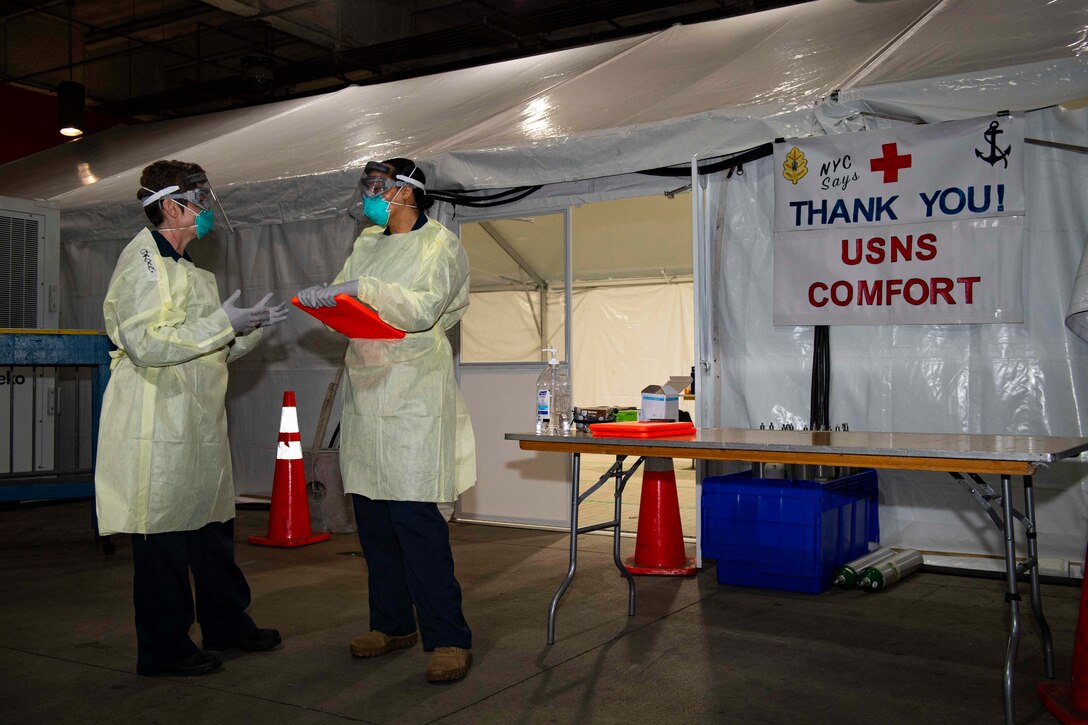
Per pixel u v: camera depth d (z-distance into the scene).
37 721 2.56
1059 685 2.66
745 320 4.62
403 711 2.61
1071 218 3.99
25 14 10.38
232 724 2.53
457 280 3.02
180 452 2.83
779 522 3.99
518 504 5.77
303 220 6.00
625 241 10.85
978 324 4.11
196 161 7.31
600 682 2.84
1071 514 4.01
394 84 8.45
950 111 4.05
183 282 2.89
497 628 3.47
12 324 6.38
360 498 3.12
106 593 4.16
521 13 10.51
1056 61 3.85
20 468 5.84
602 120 5.07
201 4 10.29
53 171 8.85
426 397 2.93
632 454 3.12
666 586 4.15
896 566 4.08
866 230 4.26
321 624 3.57
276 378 6.48
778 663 3.01
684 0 8.65
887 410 4.31
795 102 4.36
